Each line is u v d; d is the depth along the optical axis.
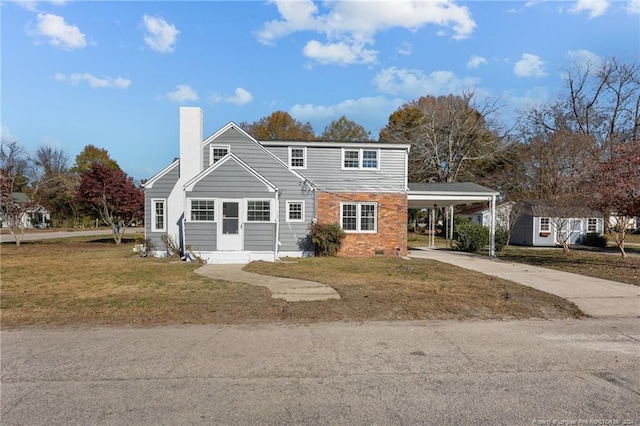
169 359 4.87
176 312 7.10
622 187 12.73
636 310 7.56
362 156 19.16
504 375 4.41
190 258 15.71
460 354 5.11
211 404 3.68
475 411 3.56
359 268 13.52
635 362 4.84
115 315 6.93
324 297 8.31
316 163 18.95
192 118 17.75
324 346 5.39
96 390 3.99
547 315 7.23
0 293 8.70
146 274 11.73
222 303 7.72
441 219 45.09
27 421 3.36
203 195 16.06
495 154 35.69
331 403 3.71
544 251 23.66
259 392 3.95
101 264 14.55
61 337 5.76
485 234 22.89
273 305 7.60
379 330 6.18
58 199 50.66
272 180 18.28
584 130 36.47
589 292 9.07
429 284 10.02
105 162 69.50
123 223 28.67
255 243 16.16
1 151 25.06
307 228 18.38
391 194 19.16
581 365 4.73
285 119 51.75
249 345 5.42
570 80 37.31
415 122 38.91
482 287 9.62
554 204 24.11
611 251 23.64
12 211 24.47
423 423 3.34
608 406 3.67
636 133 34.81
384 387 4.08
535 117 37.69
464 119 35.56
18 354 5.04
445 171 35.91
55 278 10.91
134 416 3.45
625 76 35.47
